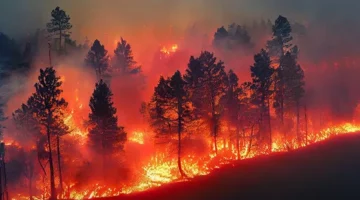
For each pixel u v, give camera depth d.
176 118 51.41
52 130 44.88
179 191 45.66
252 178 49.06
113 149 46.81
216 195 43.97
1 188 43.56
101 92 46.31
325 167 52.34
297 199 42.47
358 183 46.44
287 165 53.50
